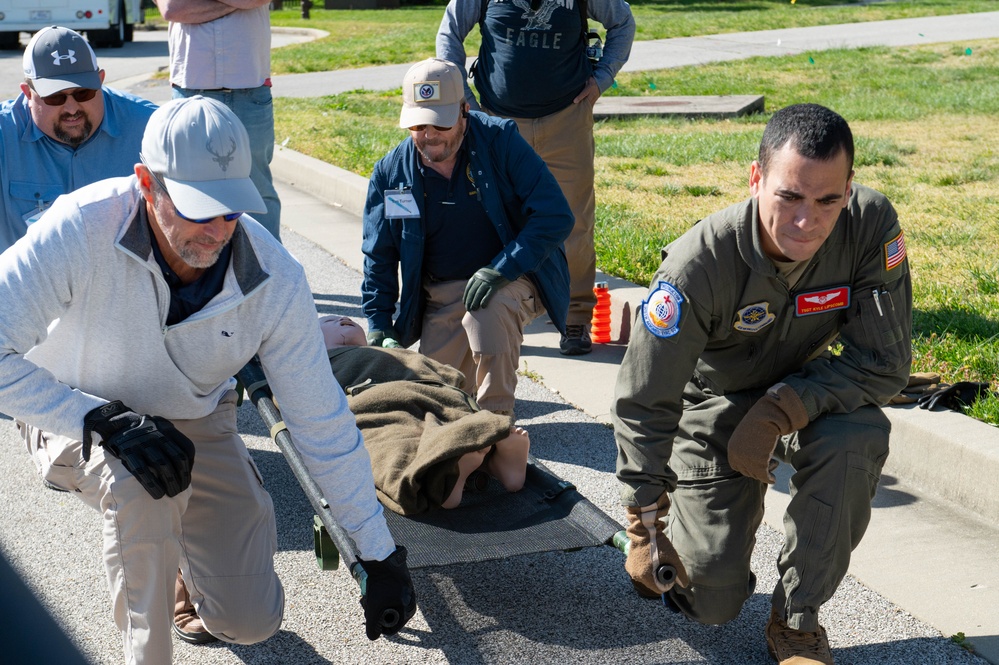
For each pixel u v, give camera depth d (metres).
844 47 21.09
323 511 3.04
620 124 13.12
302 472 3.25
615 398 2.92
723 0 34.06
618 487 4.18
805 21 27.06
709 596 3.01
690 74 17.80
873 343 2.83
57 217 2.37
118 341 2.50
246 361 2.64
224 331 2.53
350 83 17.95
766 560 3.63
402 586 2.64
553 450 4.53
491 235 4.43
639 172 9.84
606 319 5.82
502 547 3.15
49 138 3.94
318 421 2.62
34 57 3.78
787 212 2.56
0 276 2.35
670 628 3.24
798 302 2.84
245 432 4.81
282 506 4.10
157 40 26.88
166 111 2.29
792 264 2.76
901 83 16.09
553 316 4.46
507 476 3.48
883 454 2.85
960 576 3.44
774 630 3.00
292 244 8.02
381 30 27.23
